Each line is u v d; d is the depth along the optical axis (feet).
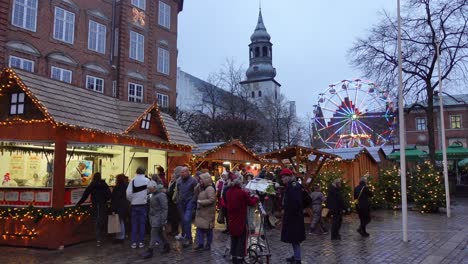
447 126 188.14
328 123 123.75
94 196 36.11
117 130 42.91
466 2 82.38
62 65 93.25
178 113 131.75
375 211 68.95
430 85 86.33
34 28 87.61
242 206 26.76
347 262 29.37
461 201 88.28
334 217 39.42
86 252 33.30
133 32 112.68
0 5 79.97
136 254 32.45
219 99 151.74
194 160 63.05
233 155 72.90
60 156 35.83
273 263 29.50
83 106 41.14
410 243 36.86
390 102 106.01
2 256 31.96
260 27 341.62
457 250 33.65
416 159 99.86
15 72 35.78
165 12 127.85
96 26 104.01
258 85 322.14
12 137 37.09
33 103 36.58
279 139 179.11
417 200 65.51
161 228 32.58
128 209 37.60
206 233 34.09
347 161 67.77
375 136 116.57
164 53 125.29
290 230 27.76
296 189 28.27
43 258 31.19
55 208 34.91
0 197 36.73
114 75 107.65
